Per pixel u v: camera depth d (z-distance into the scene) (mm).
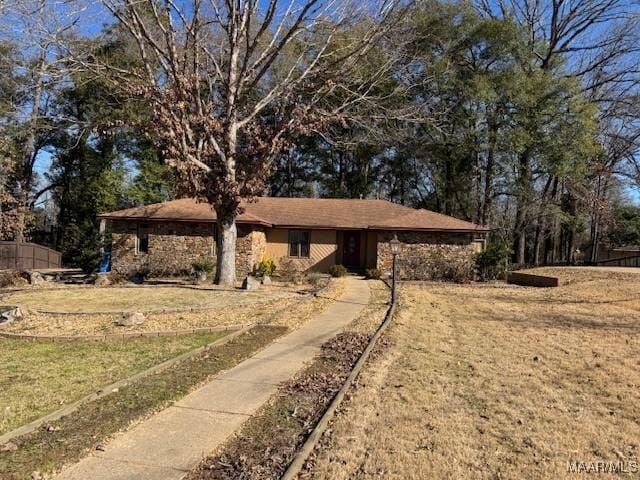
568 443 4703
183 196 17547
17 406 5844
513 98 30203
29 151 30812
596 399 5941
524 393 6137
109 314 12219
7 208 28578
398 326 10555
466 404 5734
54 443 4703
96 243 22594
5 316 11812
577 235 43750
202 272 21266
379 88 26734
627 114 33719
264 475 4102
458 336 9617
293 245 26656
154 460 4391
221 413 5559
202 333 10141
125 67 24875
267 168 17656
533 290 18547
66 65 22703
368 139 31766
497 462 4305
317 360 7898
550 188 37000
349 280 21328
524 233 34531
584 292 16844
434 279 23453
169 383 6652
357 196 41719
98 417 5395
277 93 18641
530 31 34281
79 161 38531
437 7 30297
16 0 15000
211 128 16375
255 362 7797
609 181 35719
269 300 14562
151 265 23734
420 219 24562
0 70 23875
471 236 23672
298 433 4980
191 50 18672
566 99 30562
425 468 4180
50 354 8555
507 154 31422
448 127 32656
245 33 17922
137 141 36219
